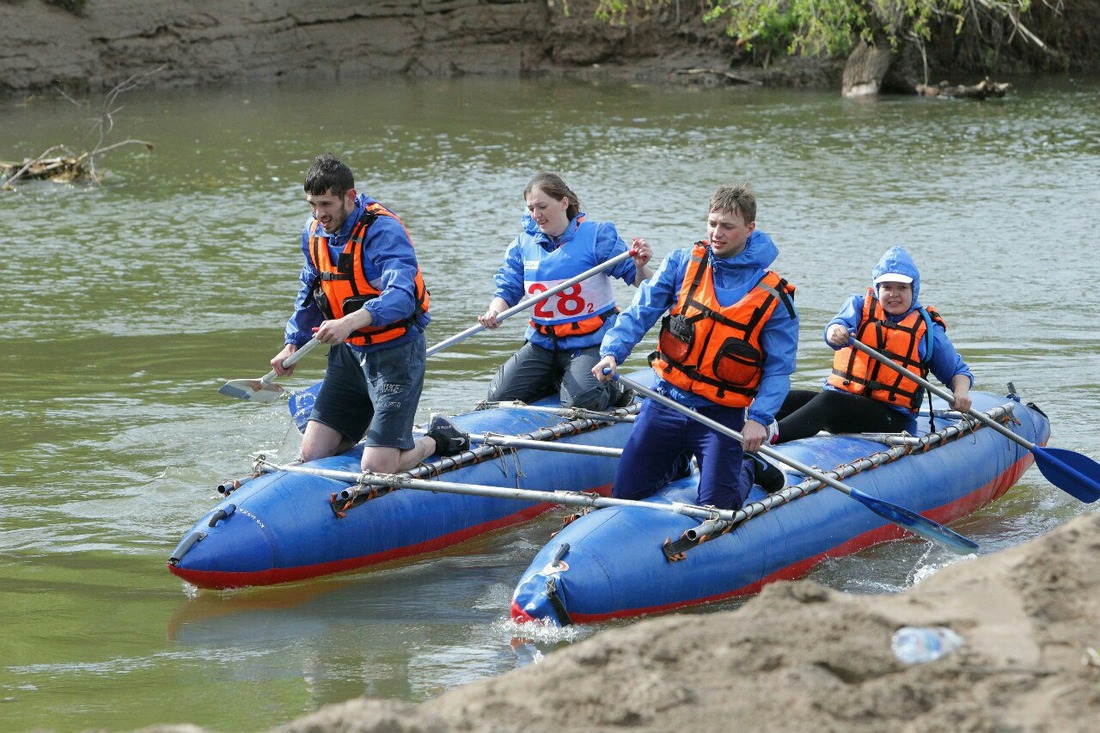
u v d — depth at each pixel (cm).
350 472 1359
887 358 1485
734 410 1244
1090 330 2255
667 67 6244
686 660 761
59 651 1121
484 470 1495
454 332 2255
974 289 2552
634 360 2202
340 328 1238
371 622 1202
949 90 5569
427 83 5984
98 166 3991
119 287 2558
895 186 3656
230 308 2402
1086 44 6531
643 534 1234
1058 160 4047
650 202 3447
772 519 1322
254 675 1066
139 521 1444
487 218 3281
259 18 5938
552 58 6431
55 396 1881
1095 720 674
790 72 6034
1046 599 814
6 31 5341
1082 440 1738
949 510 1529
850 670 745
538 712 720
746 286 1207
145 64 5666
